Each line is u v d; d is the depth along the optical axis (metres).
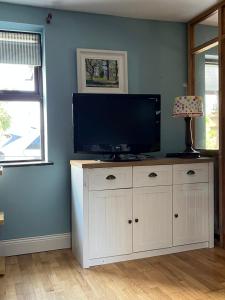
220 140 3.15
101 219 2.76
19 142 3.26
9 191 3.06
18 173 3.08
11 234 3.07
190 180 3.05
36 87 3.28
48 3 2.99
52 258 2.96
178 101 3.17
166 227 2.98
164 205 2.96
